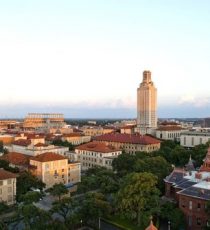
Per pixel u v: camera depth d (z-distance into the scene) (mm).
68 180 194125
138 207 121000
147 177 125188
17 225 123750
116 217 132250
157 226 118250
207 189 120812
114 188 149625
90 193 134125
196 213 118625
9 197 152250
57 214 135000
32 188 161000
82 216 119688
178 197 129875
